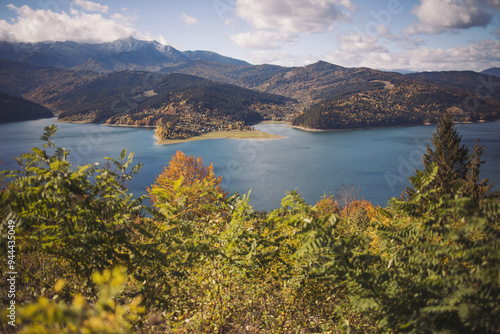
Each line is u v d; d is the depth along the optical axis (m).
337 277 3.34
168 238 3.61
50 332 1.24
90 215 3.13
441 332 2.10
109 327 1.29
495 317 2.04
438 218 2.68
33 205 2.88
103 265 2.97
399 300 2.53
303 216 3.26
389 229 3.25
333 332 3.50
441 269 2.54
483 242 2.30
